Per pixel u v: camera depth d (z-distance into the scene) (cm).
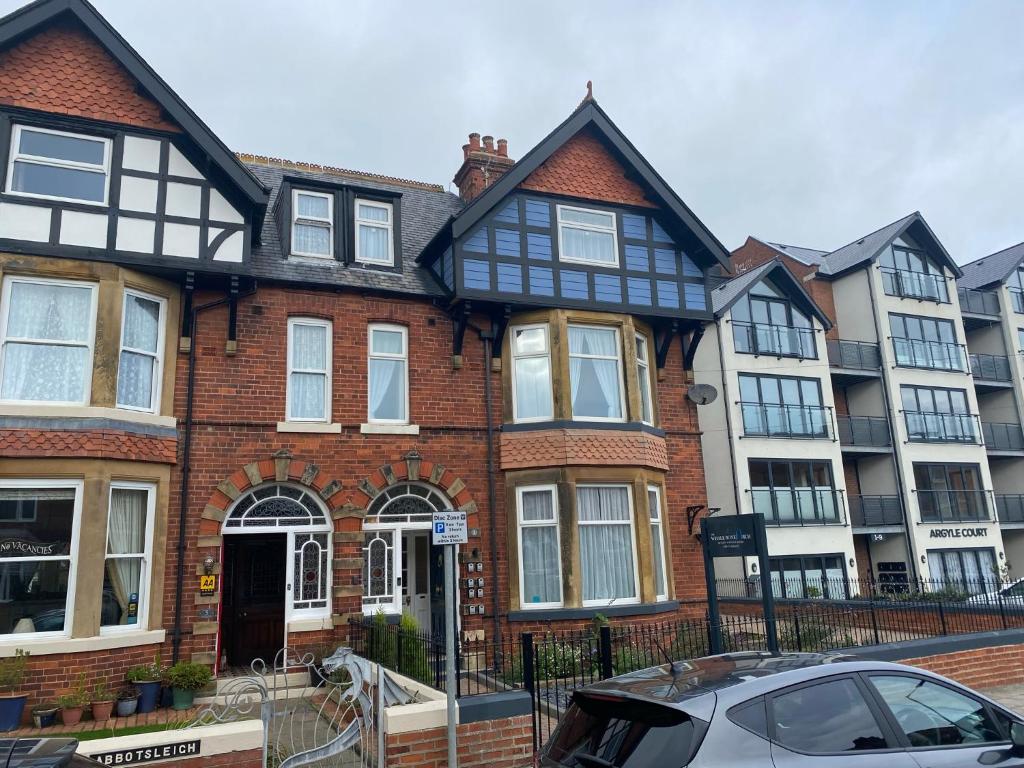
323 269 1282
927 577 2277
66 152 1067
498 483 1297
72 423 972
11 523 939
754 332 2198
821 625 1139
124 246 1059
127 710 927
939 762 427
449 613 662
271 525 1159
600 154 1457
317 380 1238
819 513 2145
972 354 2769
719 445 2098
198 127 1105
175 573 1063
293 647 1116
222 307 1179
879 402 2438
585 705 450
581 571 1257
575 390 1349
